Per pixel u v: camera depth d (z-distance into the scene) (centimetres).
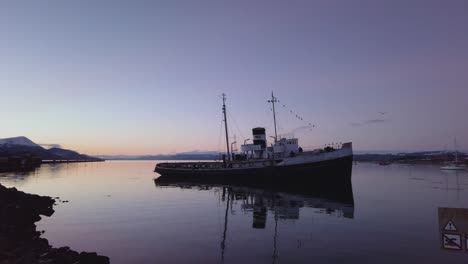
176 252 1997
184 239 2317
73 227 2742
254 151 7412
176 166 9106
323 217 3206
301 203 4253
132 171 15762
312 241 2259
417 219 3102
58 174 12181
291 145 6938
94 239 2333
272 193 5491
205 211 3588
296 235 2438
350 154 5978
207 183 7631
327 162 6044
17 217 2808
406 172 15325
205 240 2286
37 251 1891
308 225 2811
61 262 1670
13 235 2291
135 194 5372
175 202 4350
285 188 6325
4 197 3434
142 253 1980
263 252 1997
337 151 6047
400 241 2262
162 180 8638
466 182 8394
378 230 2611
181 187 6662
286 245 2155
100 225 2819
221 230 2609
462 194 5462
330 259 1862
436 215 3328
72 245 2183
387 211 3584
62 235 2466
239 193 5494
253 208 3803
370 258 1881
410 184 7762
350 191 5903
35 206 3584
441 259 1866
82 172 14138
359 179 9856
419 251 2020
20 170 15100
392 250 2041
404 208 3809
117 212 3525
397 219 3098
